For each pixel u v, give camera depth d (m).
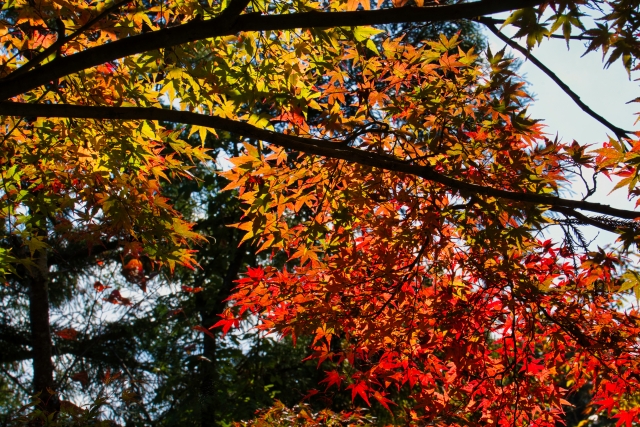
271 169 3.36
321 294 3.65
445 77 3.61
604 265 3.29
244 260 13.44
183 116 2.69
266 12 3.30
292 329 3.59
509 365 3.52
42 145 3.82
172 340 12.21
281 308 3.73
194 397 11.47
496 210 3.30
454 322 3.43
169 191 12.56
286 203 3.56
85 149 4.06
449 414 3.70
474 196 3.08
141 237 4.14
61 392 9.44
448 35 7.61
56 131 3.78
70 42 3.59
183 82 3.65
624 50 2.45
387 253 3.49
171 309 11.67
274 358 12.12
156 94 3.86
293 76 3.61
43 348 7.20
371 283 3.69
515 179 3.31
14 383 10.94
